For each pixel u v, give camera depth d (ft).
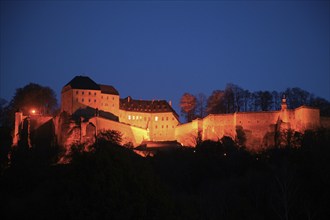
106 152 321.32
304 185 456.45
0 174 472.03
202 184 492.54
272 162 538.88
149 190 311.06
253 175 486.38
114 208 289.74
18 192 389.19
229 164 558.15
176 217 309.63
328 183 445.78
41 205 306.96
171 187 473.26
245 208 418.31
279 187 450.71
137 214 294.25
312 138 558.15
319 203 426.10
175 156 574.15
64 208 287.48
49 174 415.03
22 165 483.51
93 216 285.02
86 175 305.94
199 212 379.55
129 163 323.57
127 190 304.30
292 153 549.54
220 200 422.82
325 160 486.79
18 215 310.65
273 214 423.23
